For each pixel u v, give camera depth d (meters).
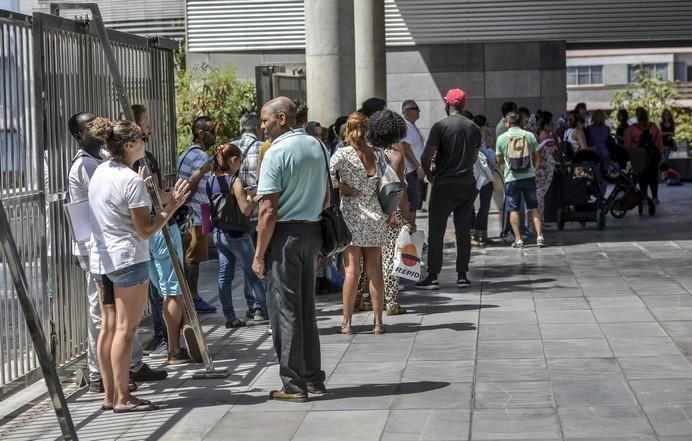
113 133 6.83
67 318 8.23
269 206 6.91
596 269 12.70
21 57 7.61
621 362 7.84
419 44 20.55
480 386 7.30
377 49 18.81
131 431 6.55
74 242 7.45
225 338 9.41
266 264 7.07
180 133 17.05
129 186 6.73
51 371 5.43
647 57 66.00
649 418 6.36
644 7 20.39
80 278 8.48
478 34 20.44
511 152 14.80
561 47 20.42
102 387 7.64
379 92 18.89
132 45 9.73
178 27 21.08
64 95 8.22
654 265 12.85
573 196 16.45
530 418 6.45
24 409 7.32
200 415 6.85
